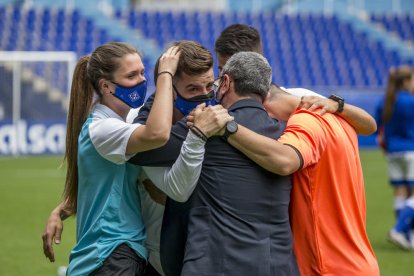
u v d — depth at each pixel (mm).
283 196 5793
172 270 5930
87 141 5934
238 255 5535
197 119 5547
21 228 15867
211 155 5695
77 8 41906
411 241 13812
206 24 42906
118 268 5785
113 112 6023
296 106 6551
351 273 5973
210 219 5625
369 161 29828
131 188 6047
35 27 39844
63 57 33562
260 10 45000
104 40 40375
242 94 5910
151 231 6223
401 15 45875
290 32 43531
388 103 15062
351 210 6141
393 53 43594
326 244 6016
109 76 5918
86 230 6008
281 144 5680
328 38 43688
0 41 38438
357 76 41875
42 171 26312
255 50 7102
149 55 39594
